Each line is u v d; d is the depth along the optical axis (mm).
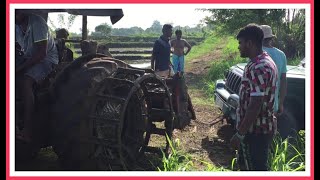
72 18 10547
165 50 7047
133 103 4617
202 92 10242
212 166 4312
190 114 5855
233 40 19641
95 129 4117
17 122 4098
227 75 6555
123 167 4105
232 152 5273
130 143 4621
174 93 5246
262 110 3189
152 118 4945
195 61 17797
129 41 29734
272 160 4258
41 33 4082
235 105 5281
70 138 4156
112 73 4254
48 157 4797
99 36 29359
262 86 3064
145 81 4645
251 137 3256
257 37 3178
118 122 3953
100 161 4195
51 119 4246
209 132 6203
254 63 3137
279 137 5047
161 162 4781
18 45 4062
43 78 4242
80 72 4234
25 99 4039
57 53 4488
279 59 4492
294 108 5105
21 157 4406
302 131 5742
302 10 13844
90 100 4043
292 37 13859
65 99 4168
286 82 4770
